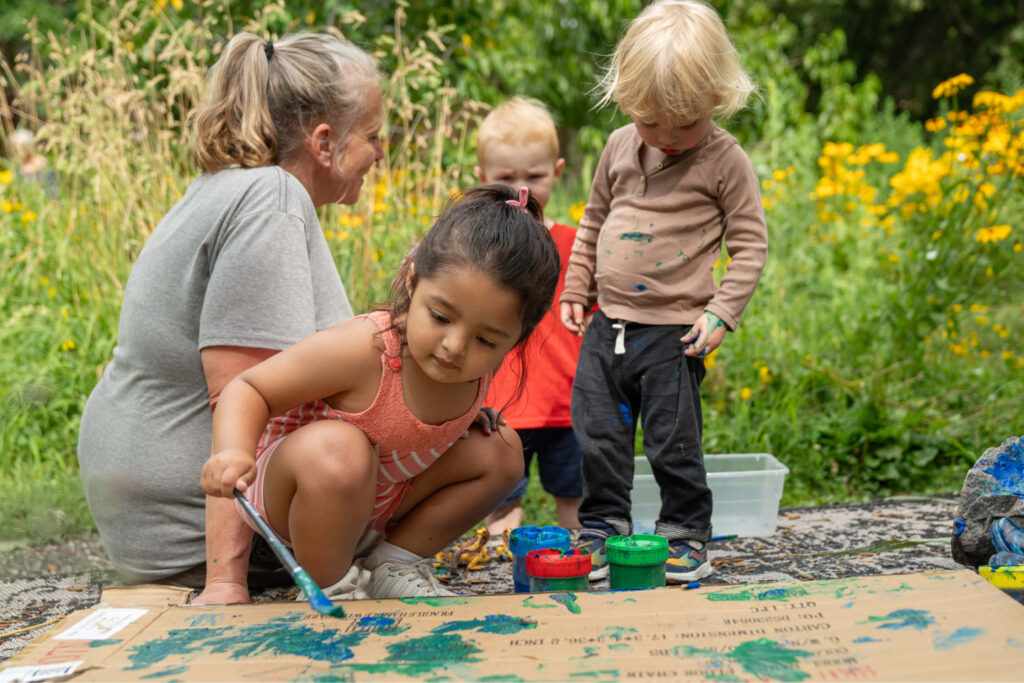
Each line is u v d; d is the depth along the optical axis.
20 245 4.02
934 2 15.38
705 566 2.16
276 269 1.92
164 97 4.55
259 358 1.91
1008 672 1.13
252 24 4.33
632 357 2.27
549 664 1.23
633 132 2.40
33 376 3.40
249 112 2.09
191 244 1.97
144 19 4.54
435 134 4.20
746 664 1.20
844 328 4.05
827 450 3.26
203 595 1.84
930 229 3.95
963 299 3.68
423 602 1.50
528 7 7.68
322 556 1.68
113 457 2.01
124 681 1.23
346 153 2.20
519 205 1.63
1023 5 14.82
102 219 3.92
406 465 1.81
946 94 4.70
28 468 3.10
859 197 5.57
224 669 1.26
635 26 2.24
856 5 15.55
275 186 1.98
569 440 2.72
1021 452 1.90
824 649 1.23
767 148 7.29
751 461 2.78
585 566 1.67
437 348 1.54
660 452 2.21
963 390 3.62
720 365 3.74
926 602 1.35
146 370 2.01
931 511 2.76
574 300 2.46
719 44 2.16
